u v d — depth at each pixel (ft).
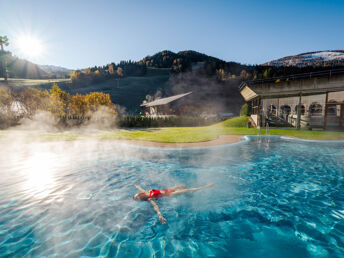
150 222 12.35
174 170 22.86
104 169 23.08
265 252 9.62
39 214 13.03
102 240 10.48
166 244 10.26
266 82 77.30
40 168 23.17
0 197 15.61
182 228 11.72
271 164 25.09
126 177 20.53
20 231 11.12
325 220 12.45
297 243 10.26
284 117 71.46
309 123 62.03
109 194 16.42
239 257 9.26
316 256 9.27
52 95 80.43
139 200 15.07
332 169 23.04
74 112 85.87
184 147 33.40
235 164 25.20
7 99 72.08
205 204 14.79
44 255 9.24
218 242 10.44
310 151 32.35
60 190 17.11
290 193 16.63
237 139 42.37
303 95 69.10
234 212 13.61
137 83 396.98
